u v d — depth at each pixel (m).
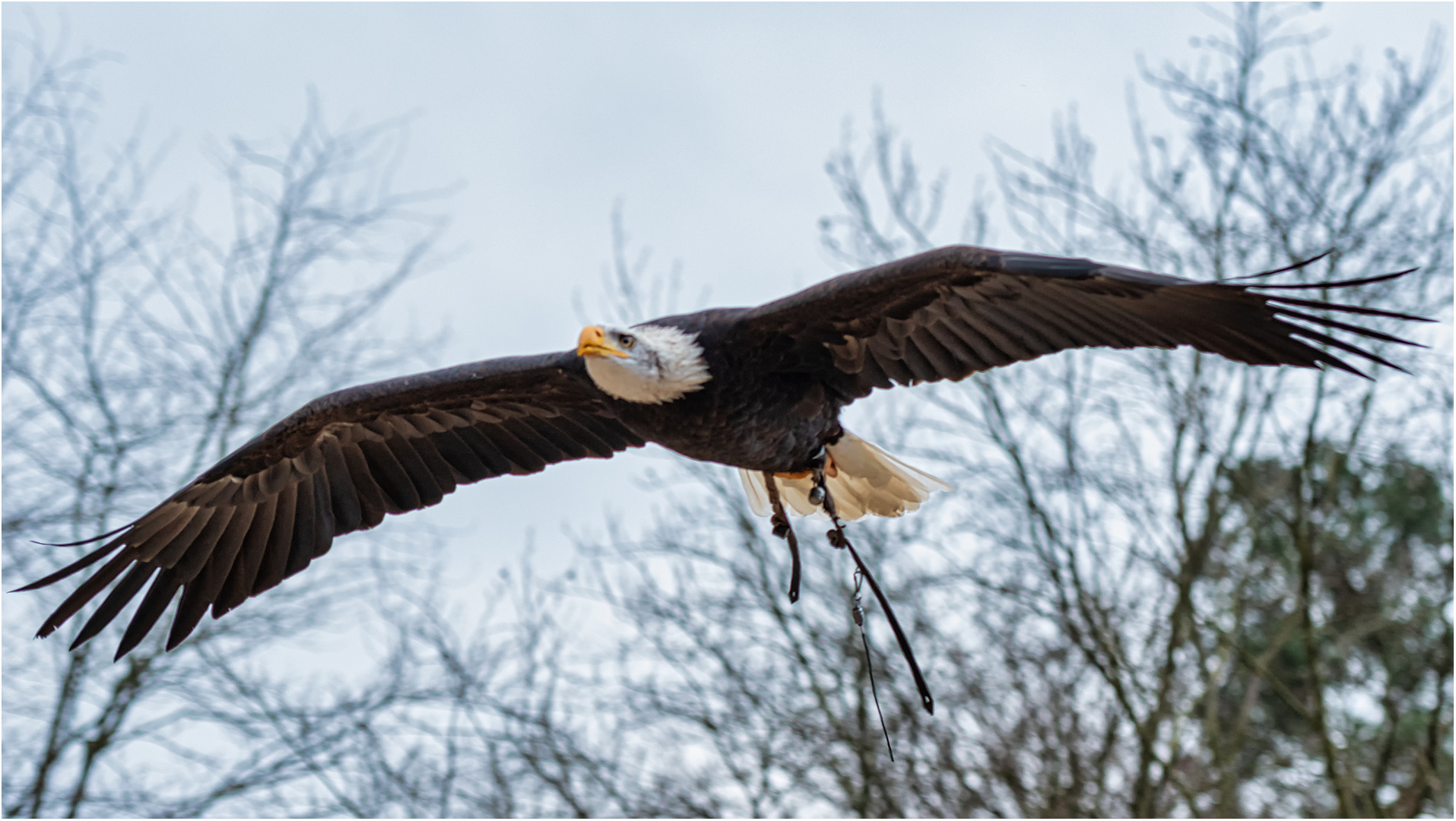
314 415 8.62
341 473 8.95
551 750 14.24
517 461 8.94
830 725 14.95
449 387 8.51
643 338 7.30
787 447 7.83
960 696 15.08
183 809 13.69
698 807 14.45
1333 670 17.20
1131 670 14.78
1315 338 6.85
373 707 14.36
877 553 15.75
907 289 7.36
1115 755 15.12
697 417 7.46
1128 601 15.63
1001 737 14.69
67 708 13.89
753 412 7.57
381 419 8.77
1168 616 15.54
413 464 8.95
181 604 8.66
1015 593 14.95
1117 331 7.41
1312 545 14.86
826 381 7.79
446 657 14.70
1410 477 15.71
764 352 7.52
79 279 14.70
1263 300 6.83
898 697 14.57
